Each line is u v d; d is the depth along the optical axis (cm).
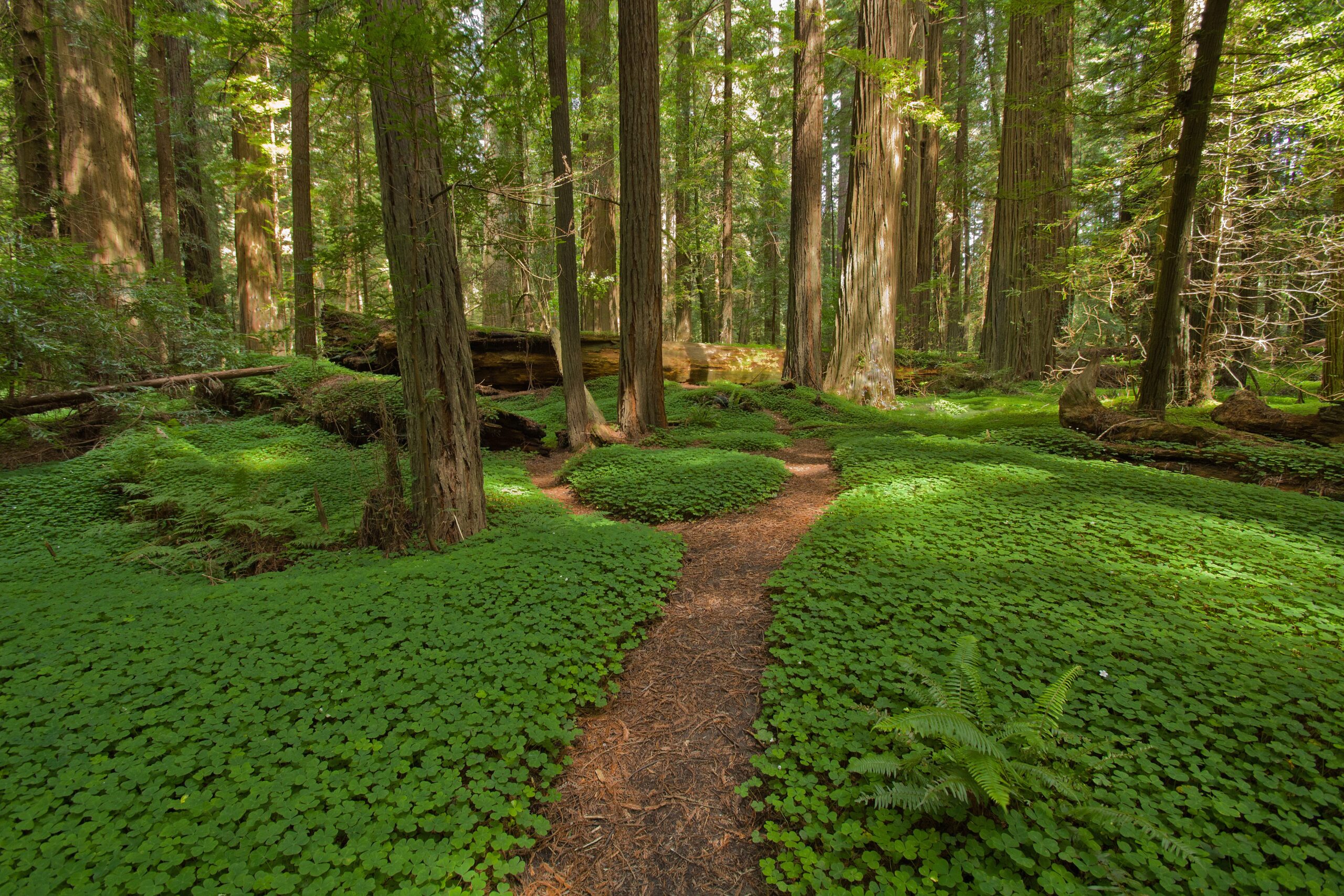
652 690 405
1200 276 1182
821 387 1670
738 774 329
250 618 425
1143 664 363
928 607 442
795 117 1573
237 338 1383
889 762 273
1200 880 231
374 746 305
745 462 938
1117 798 269
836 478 896
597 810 308
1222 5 821
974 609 430
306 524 677
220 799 268
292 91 1480
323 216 2173
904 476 818
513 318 1502
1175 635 395
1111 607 436
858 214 1571
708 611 511
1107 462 888
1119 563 516
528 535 622
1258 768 286
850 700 345
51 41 1166
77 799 260
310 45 504
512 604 464
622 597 508
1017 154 1714
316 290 1180
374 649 389
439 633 411
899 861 261
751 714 377
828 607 450
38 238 1007
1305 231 1086
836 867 253
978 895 233
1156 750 298
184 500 668
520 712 338
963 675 327
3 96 1380
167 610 440
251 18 565
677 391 1605
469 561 543
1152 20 1034
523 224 708
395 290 587
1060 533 580
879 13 1486
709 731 363
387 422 622
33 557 582
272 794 272
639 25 1045
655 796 317
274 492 773
